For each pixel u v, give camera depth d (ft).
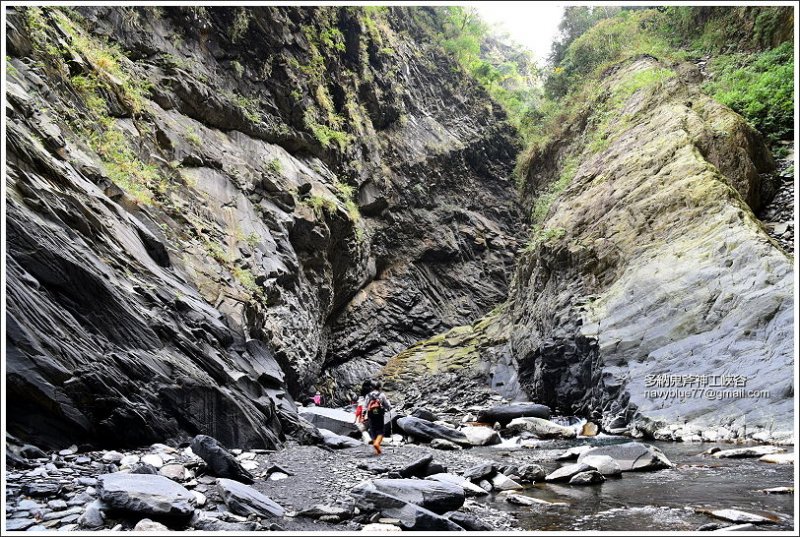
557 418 45.85
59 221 25.34
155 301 28.78
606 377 43.96
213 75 59.82
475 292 85.97
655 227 50.24
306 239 58.90
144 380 24.77
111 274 27.07
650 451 26.68
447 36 108.27
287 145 65.87
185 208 43.96
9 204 22.93
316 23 74.49
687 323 41.60
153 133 46.70
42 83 34.71
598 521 17.85
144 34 54.03
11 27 34.40
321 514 17.19
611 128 69.21
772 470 24.75
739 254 41.60
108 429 22.35
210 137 55.36
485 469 23.80
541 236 62.80
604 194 57.82
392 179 81.82
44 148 29.22
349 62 81.20
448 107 98.37
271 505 17.81
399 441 37.22
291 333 52.03
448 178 90.89
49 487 17.01
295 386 51.39
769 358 35.37
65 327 22.85
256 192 55.52
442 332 80.18
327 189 66.85
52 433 20.98
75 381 21.84
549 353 51.62
